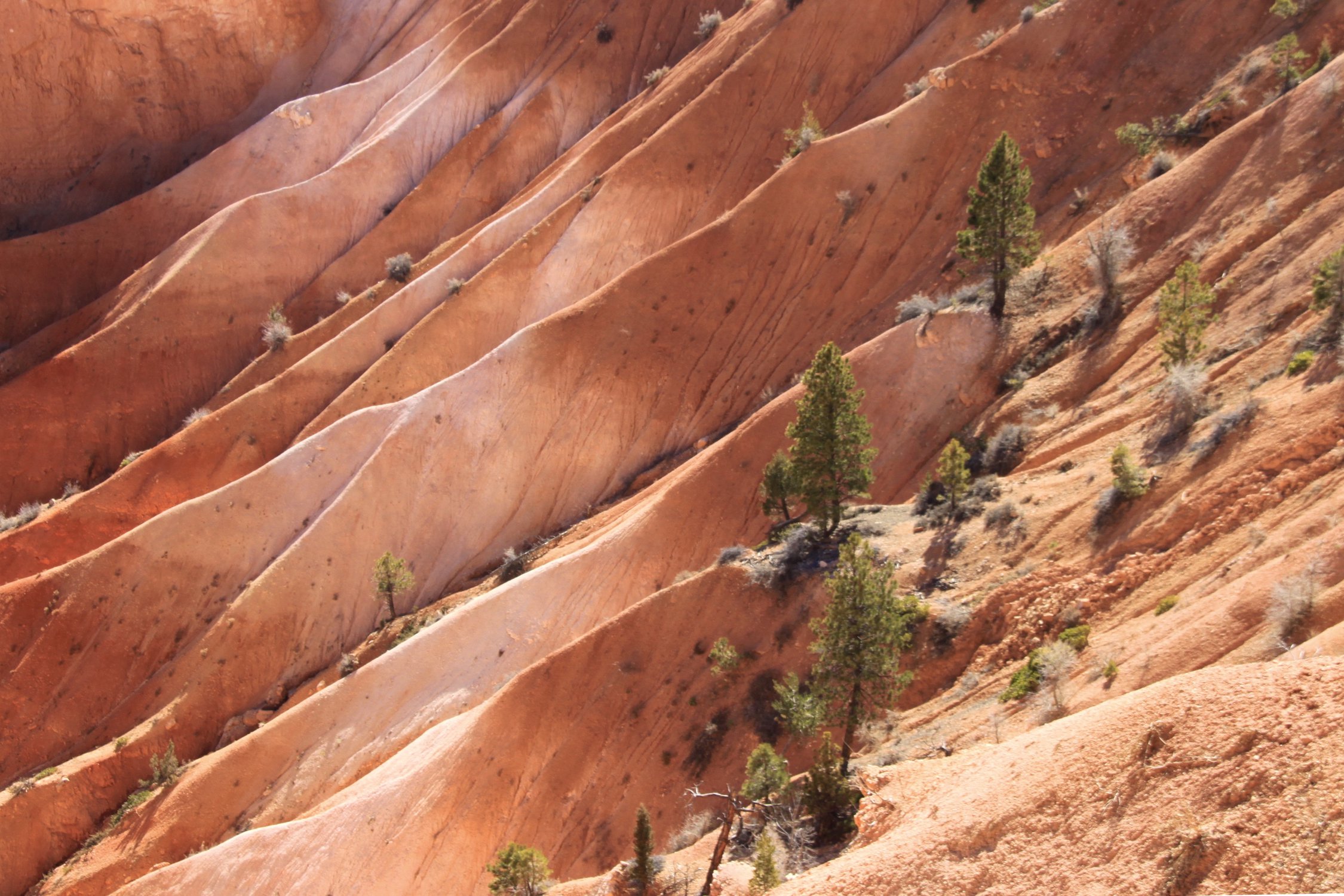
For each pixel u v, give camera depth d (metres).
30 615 59.38
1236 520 26.95
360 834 39.59
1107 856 15.33
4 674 58.31
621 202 66.56
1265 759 14.42
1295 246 36.34
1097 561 30.20
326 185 79.88
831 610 28.91
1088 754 17.11
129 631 58.88
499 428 58.47
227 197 85.31
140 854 47.47
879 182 58.09
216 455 66.44
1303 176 39.62
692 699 37.31
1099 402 38.34
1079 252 46.75
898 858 18.48
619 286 59.88
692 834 32.41
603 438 57.72
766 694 35.97
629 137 71.00
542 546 55.19
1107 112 54.41
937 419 46.03
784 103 66.88
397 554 57.72
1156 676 22.86
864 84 66.69
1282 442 27.75
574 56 80.56
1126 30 55.62
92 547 65.00
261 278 77.62
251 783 48.19
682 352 58.12
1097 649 26.64
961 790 19.75
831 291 57.19
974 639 31.45
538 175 76.88
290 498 60.41
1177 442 32.09
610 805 36.44
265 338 73.81
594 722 38.53
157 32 90.62
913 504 41.09
